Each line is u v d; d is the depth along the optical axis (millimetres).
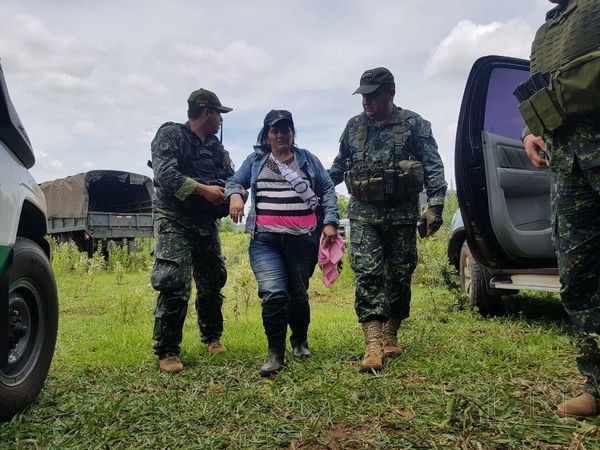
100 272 14008
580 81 2176
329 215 3770
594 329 2424
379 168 3699
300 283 3811
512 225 4574
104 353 4324
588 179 2299
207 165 3996
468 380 3029
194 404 2848
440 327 4891
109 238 17094
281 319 3514
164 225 3807
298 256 3770
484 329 4750
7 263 2512
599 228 2391
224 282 4281
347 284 9758
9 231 2514
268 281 3541
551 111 2330
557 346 3826
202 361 3902
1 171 2510
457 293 5934
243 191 3727
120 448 2314
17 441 2367
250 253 3744
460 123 4605
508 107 4789
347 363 3703
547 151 2514
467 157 4605
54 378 3518
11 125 2594
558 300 6031
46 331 3018
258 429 2477
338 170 4207
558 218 2479
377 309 3592
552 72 2363
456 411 2475
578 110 2223
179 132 3943
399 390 2930
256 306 7086
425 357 3688
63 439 2375
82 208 16047
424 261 8461
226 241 21422
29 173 3014
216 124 4066
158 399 2932
